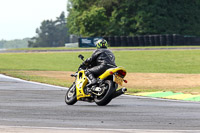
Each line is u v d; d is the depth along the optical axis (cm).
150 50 16312
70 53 16125
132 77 7356
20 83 5719
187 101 3788
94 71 3391
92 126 2314
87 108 3170
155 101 3775
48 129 2147
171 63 11369
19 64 11469
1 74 7312
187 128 2267
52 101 3703
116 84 3325
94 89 3306
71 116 2714
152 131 2136
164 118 2655
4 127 2203
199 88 5256
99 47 3466
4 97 3972
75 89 3481
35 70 8700
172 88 5578
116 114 2830
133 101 3766
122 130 2155
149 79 6994
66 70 9194
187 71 9012
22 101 3650
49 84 5662
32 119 2561
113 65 3388
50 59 13588
